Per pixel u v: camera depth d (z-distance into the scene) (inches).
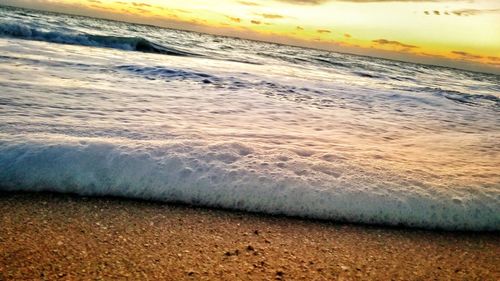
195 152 145.9
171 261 90.1
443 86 888.3
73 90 270.5
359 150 185.5
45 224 100.8
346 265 96.3
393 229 118.0
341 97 422.6
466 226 121.3
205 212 118.0
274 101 340.2
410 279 92.7
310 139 204.2
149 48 773.9
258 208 121.8
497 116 409.4
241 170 135.0
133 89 310.3
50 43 611.2
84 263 85.4
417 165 163.8
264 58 1056.2
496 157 198.4
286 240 106.3
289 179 131.3
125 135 165.6
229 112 265.4
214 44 1488.7
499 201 129.0
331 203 123.1
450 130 293.0
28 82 274.8
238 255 96.0
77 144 137.3
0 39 556.4
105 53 573.9
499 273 99.2
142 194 122.3
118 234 100.0
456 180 144.4
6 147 130.3
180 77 414.6
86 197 119.0
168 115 229.6
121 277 81.6
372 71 1107.9
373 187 131.3
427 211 123.2
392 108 387.2
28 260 84.0
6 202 110.1
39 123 170.9
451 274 96.7
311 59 1326.3
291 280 87.3
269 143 180.4
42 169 123.0
